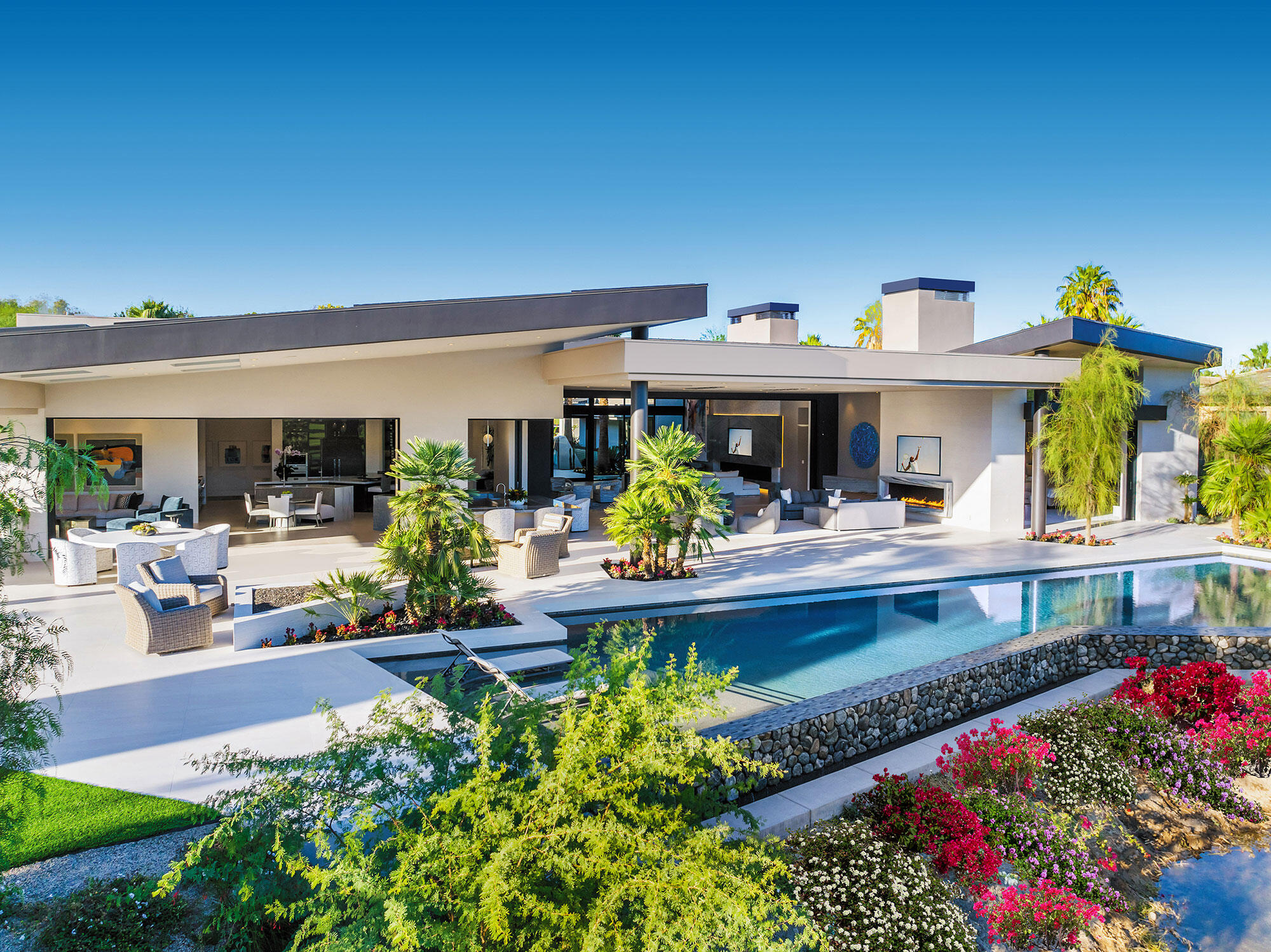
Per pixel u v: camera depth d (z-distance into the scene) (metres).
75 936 4.72
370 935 3.76
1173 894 6.44
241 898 4.19
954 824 6.25
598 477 28.56
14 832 5.37
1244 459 19.08
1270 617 12.85
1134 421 22.27
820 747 7.70
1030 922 5.56
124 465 19.70
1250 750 8.35
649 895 3.85
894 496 23.70
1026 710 9.34
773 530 19.48
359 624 10.83
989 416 20.23
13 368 10.60
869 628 12.09
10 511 4.49
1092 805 7.32
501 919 3.77
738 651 10.95
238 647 9.99
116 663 9.48
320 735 7.52
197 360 12.62
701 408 35.31
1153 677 9.56
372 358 17.58
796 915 4.17
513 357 19.30
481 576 14.24
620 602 12.62
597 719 4.63
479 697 5.39
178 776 6.69
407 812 4.62
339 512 20.58
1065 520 22.47
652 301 15.49
